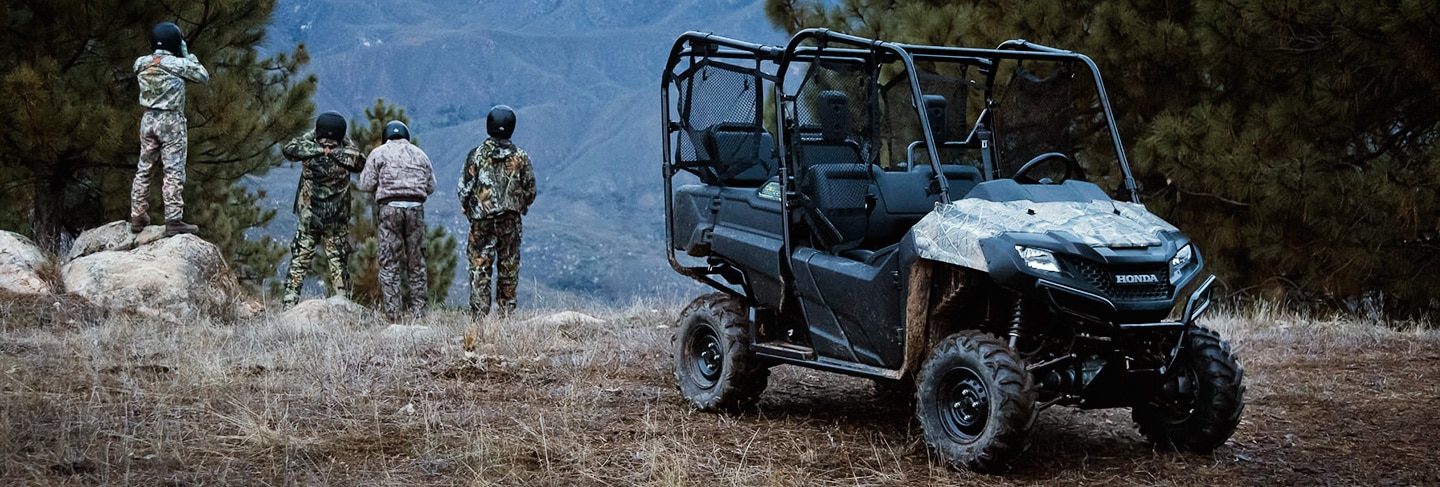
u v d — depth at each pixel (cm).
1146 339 540
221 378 688
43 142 1269
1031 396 500
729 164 659
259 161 1625
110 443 531
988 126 634
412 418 609
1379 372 788
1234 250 1423
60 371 696
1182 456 560
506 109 1042
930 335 547
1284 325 1012
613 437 583
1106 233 518
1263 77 1310
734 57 650
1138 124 1413
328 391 670
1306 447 584
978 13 1423
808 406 675
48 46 1362
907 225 594
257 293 1950
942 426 535
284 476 497
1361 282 1275
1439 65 1124
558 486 494
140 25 1402
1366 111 1273
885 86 622
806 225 618
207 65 1502
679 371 671
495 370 765
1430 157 1183
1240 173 1231
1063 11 1412
